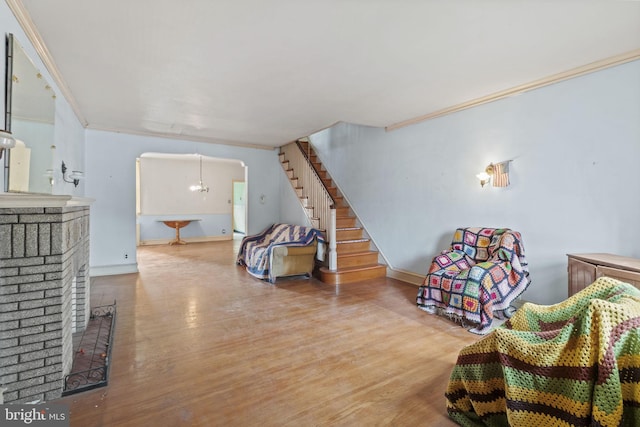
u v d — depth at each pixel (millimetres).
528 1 1885
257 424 1680
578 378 1238
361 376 2168
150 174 9047
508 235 3176
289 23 2135
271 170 6980
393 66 2814
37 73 2316
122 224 5285
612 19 2076
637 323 1193
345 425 1681
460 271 3402
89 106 4016
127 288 4352
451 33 2260
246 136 5883
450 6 1936
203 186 9820
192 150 6004
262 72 2945
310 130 5340
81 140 4664
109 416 1729
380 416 1756
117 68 2871
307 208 5934
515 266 3062
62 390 1883
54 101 2779
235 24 2154
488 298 2938
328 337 2803
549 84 3084
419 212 4547
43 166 2488
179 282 4707
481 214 3742
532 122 3244
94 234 5074
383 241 5211
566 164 2998
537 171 3215
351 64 2775
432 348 2604
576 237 2943
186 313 3393
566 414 1264
